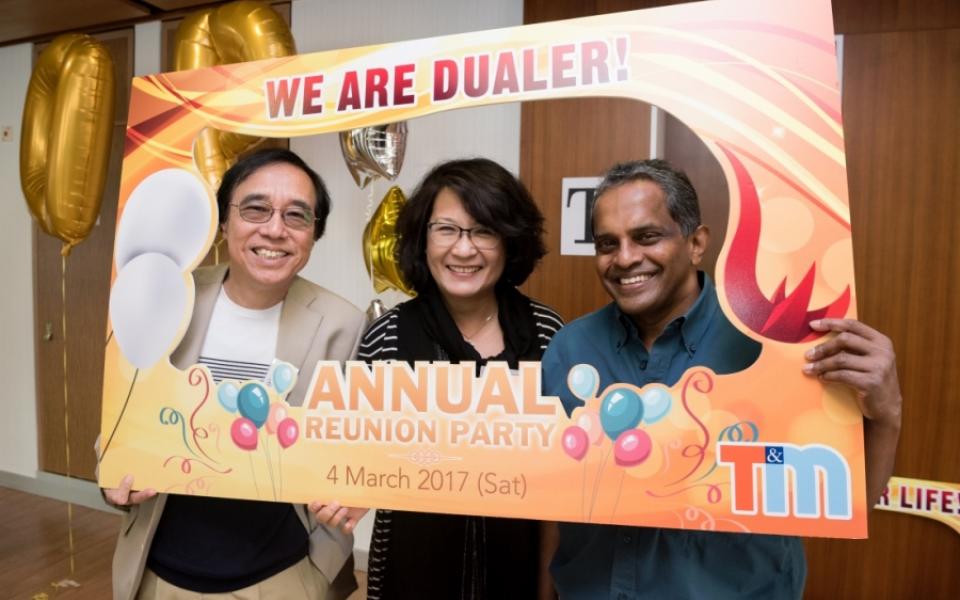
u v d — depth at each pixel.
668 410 0.71
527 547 1.03
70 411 2.97
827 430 0.67
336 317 0.96
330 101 0.84
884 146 1.65
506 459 0.76
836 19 1.66
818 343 0.67
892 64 1.63
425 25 2.09
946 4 1.58
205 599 0.97
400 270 1.02
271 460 0.84
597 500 0.73
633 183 0.73
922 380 1.65
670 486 0.71
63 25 2.63
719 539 0.78
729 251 0.69
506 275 1.01
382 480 0.81
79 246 2.87
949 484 1.64
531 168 1.88
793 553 0.81
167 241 0.90
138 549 0.97
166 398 0.89
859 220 1.68
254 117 0.88
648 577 0.80
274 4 2.31
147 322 0.90
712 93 0.70
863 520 0.66
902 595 1.73
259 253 0.89
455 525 1.02
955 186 1.60
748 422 0.69
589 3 1.79
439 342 0.96
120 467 0.90
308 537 1.05
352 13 2.19
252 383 0.86
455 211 0.91
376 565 1.06
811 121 0.67
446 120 2.08
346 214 2.20
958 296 1.61
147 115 0.92
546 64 0.76
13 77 2.95
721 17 0.70
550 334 1.00
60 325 2.98
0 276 3.10
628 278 0.74
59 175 1.71
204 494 0.87
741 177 0.68
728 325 0.73
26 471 3.10
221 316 0.94
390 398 0.81
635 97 0.72
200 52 1.66
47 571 2.27
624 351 0.79
